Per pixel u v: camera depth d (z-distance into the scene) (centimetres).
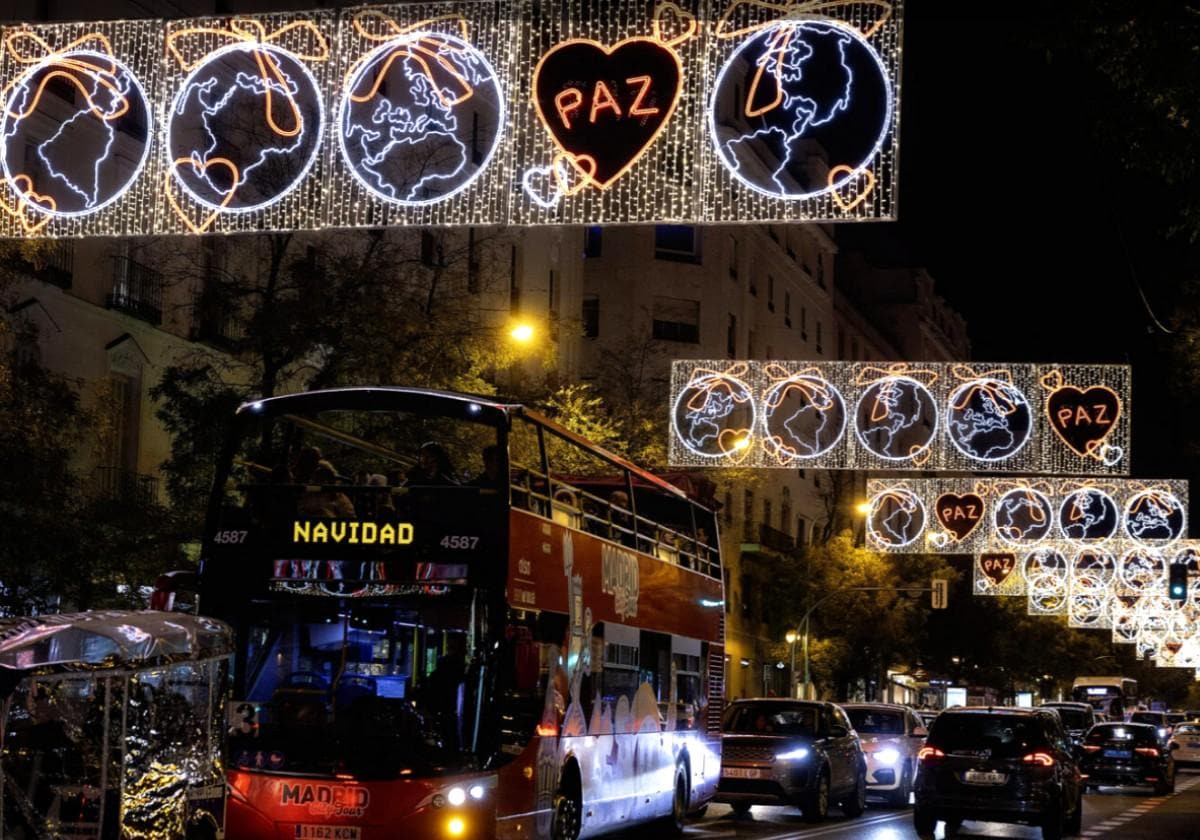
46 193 2986
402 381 2706
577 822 1827
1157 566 5562
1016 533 5909
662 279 6378
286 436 1795
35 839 1104
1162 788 3850
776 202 1471
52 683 1117
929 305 10469
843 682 7050
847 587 6412
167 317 3372
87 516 2339
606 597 1952
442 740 1549
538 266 5006
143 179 1669
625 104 1498
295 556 1605
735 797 2617
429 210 1567
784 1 1475
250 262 3353
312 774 1546
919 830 2358
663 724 2202
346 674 1577
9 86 1705
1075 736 4547
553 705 1728
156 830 1152
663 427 4075
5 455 2170
